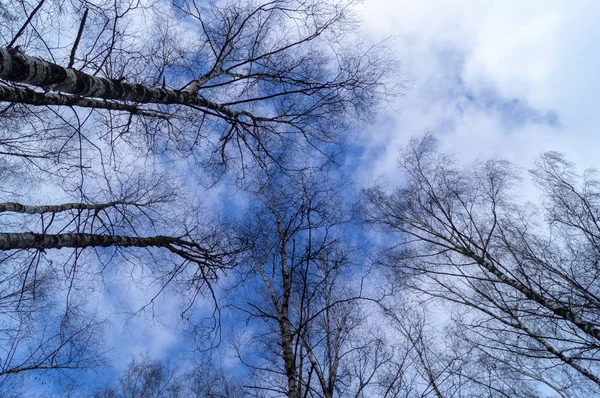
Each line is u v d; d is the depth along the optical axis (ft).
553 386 21.99
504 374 22.62
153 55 18.48
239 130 20.26
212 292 19.94
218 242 22.03
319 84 19.66
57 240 16.97
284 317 17.75
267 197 22.29
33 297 19.06
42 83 11.87
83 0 13.87
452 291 26.76
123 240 19.44
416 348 20.71
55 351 19.76
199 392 23.11
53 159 20.20
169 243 21.06
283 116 20.39
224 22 19.77
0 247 14.26
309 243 16.10
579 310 19.85
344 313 21.53
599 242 21.94
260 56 18.78
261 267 21.66
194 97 17.25
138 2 15.65
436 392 18.11
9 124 19.48
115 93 14.12
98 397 31.73
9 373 18.83
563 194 23.71
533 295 20.85
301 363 15.64
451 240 27.12
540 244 23.18
